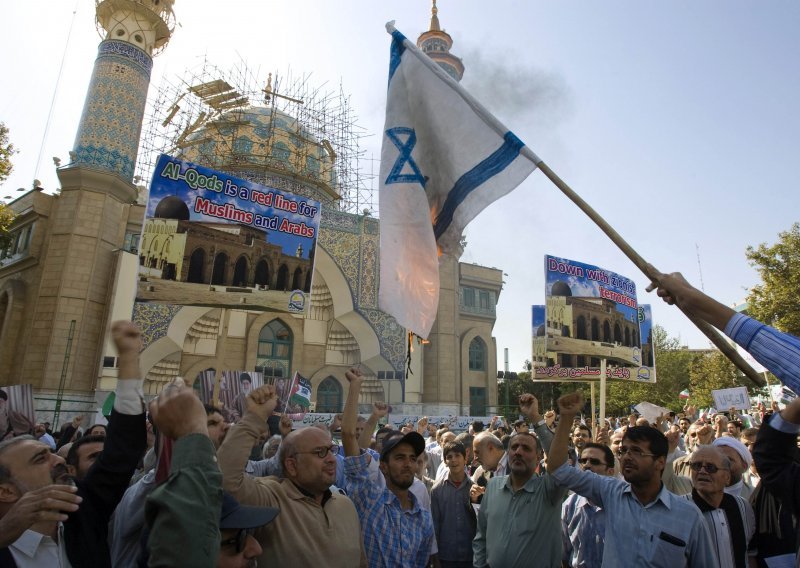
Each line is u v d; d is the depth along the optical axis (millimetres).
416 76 4543
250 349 26938
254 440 3012
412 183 4445
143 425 2641
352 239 28328
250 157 28781
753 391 28344
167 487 1703
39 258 21109
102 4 23062
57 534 2680
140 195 26750
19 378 19656
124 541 3170
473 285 34125
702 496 3855
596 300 18078
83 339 19922
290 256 11383
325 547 2943
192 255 10453
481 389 32938
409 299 4285
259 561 2838
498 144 4180
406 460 3998
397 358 27578
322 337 29109
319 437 3137
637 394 35500
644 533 3223
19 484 2656
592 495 3590
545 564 3900
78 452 4152
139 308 23312
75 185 21094
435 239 4402
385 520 3799
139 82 22969
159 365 25438
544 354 22062
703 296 1944
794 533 3658
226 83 29969
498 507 4148
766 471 2420
